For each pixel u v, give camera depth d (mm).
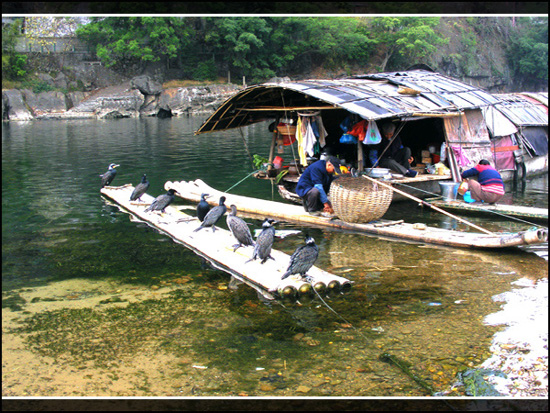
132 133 29469
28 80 46219
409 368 4484
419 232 8414
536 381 4242
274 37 53312
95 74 49688
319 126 11711
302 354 4785
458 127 12102
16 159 18969
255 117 14023
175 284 6652
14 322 5602
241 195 12570
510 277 6617
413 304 5840
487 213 10188
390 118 11461
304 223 9648
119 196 12102
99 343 5094
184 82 50906
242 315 5668
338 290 6320
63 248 8336
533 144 14617
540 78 67062
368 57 59281
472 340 4953
